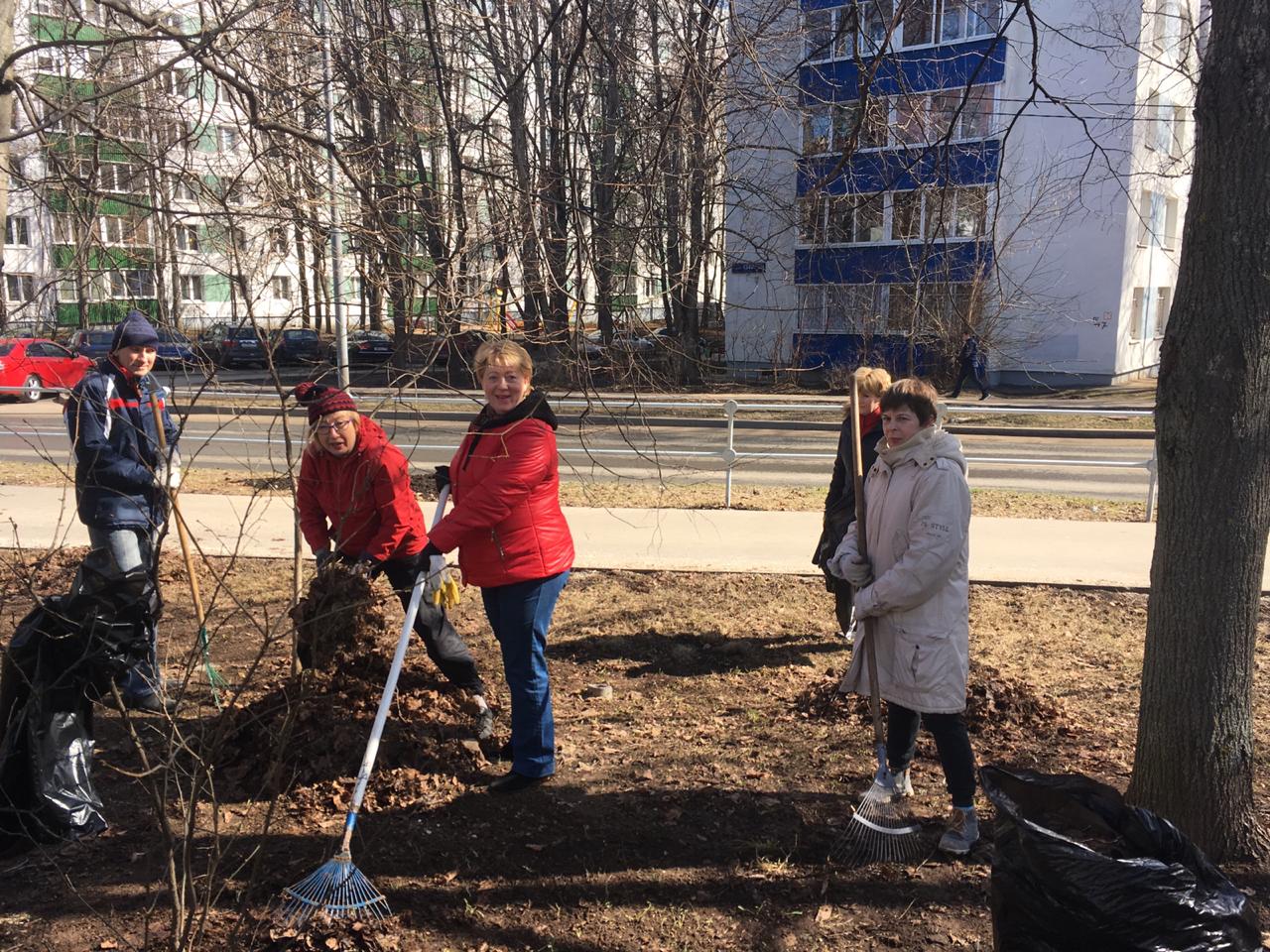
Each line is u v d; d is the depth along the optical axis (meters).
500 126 7.59
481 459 3.56
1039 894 2.28
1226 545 2.91
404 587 4.21
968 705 4.39
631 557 7.18
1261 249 2.74
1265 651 5.24
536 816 3.52
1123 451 15.02
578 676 5.04
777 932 2.88
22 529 7.69
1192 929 2.16
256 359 3.80
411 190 5.80
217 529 7.87
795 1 6.14
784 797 3.67
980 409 8.87
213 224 4.90
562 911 2.96
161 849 3.25
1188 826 3.06
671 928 2.90
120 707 2.52
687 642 5.52
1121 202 23.19
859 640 3.48
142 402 4.19
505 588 3.59
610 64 6.54
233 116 5.79
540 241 5.13
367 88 6.23
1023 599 6.30
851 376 3.52
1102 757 3.97
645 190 5.79
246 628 5.52
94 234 4.55
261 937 2.76
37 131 4.80
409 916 2.91
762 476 12.42
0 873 3.12
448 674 4.14
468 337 4.64
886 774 3.39
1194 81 5.53
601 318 5.42
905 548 3.26
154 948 2.69
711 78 5.64
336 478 3.94
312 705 3.76
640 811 3.56
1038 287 23.61
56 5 6.59
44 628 3.26
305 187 5.22
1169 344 2.95
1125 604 6.21
